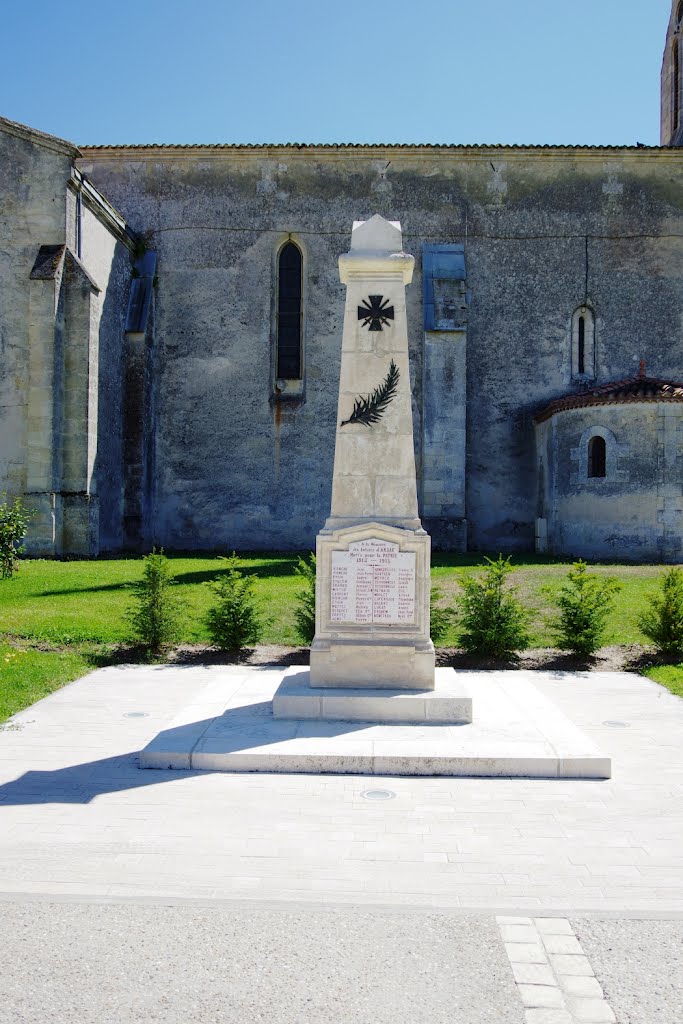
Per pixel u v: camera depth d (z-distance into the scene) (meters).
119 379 22.95
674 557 20.05
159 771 6.84
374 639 8.23
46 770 6.85
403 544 8.24
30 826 5.69
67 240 20.05
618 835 5.63
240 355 24.38
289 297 24.67
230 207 24.56
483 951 4.18
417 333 24.30
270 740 7.21
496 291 24.67
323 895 4.74
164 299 24.55
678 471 20.12
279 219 24.53
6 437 19.62
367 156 24.52
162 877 4.95
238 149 24.30
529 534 24.36
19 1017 3.63
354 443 8.48
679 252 24.78
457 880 4.95
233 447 24.27
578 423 21.27
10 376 19.67
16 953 4.12
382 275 8.55
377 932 4.35
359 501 8.45
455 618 13.28
